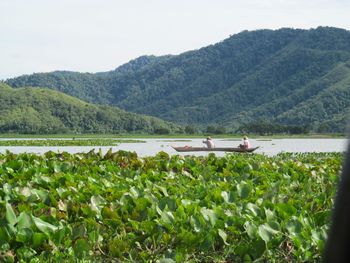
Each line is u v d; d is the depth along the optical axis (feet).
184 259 20.38
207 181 40.47
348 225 4.20
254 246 20.70
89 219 23.16
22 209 25.12
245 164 47.83
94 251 21.36
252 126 568.41
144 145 278.67
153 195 28.94
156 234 22.13
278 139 469.98
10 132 582.35
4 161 50.42
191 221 23.12
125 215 25.09
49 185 34.32
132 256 20.77
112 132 631.97
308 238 21.21
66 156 56.59
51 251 20.24
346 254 4.18
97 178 38.52
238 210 25.62
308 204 27.86
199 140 432.25
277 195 30.37
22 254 19.85
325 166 51.06
